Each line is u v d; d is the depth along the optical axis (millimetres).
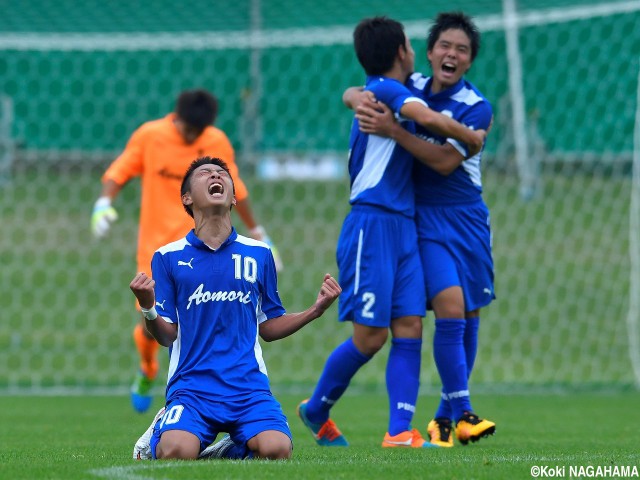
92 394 35438
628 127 55125
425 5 49594
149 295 15008
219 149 27438
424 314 20484
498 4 49312
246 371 15688
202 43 50812
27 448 18953
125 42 49688
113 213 26609
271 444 14922
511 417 28625
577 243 52531
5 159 57688
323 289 15688
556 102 55250
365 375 40938
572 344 43875
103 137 58812
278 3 50312
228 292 15883
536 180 53938
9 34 50250
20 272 51125
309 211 56875
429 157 20000
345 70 57188
